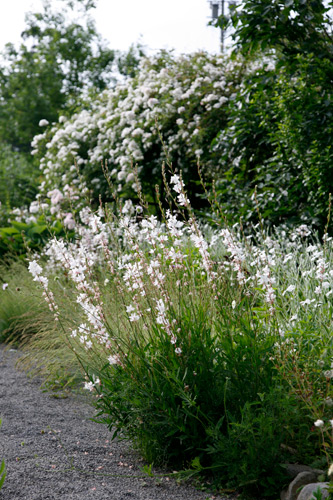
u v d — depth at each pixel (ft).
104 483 8.58
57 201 29.14
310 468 8.40
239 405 9.11
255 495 8.24
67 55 91.45
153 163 32.63
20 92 88.94
